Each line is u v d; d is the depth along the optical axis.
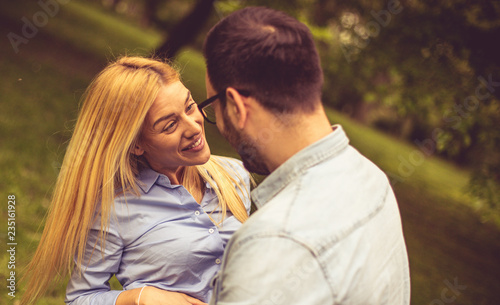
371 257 1.14
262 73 1.17
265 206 1.15
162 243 1.79
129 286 1.81
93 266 1.81
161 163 1.79
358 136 17.31
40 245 1.90
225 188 1.96
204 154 1.78
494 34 7.43
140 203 1.81
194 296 1.84
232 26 1.21
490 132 7.52
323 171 1.18
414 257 7.72
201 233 1.83
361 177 1.23
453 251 8.76
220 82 1.23
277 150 1.23
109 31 19.02
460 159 21.80
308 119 1.20
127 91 1.68
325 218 1.11
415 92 7.82
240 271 1.07
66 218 1.81
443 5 7.80
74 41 13.82
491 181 7.23
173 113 1.69
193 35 8.57
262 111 1.20
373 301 1.14
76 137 1.79
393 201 1.30
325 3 8.54
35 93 8.73
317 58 1.21
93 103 1.75
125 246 1.82
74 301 1.82
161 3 30.03
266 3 7.50
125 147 1.71
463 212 11.93
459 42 7.54
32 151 6.19
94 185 1.76
